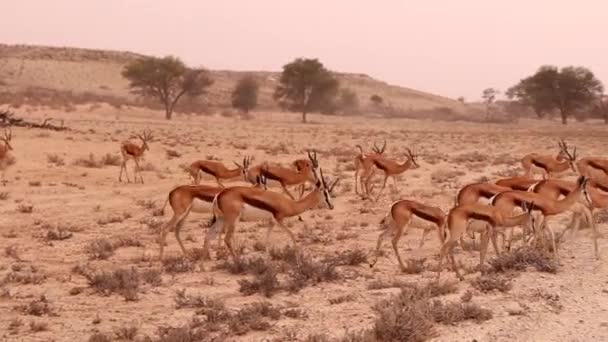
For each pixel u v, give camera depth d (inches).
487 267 833.5
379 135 3865.7
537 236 904.3
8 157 1807.3
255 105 5915.4
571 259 879.1
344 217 1267.2
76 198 1446.9
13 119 2657.5
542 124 6117.1
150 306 708.0
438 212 840.9
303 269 807.7
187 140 2915.8
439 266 790.5
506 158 2450.8
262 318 658.2
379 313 656.4
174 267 851.4
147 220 1205.1
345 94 7544.3
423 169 2096.5
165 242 1037.2
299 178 1300.4
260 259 850.1
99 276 782.5
